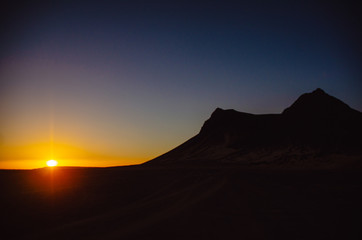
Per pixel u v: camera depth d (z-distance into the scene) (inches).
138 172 1092.5
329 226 382.3
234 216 427.2
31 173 1046.4
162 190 695.1
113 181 824.3
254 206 491.8
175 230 364.5
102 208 533.0
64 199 594.2
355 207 493.0
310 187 730.2
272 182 815.7
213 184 743.1
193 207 478.3
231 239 331.9
